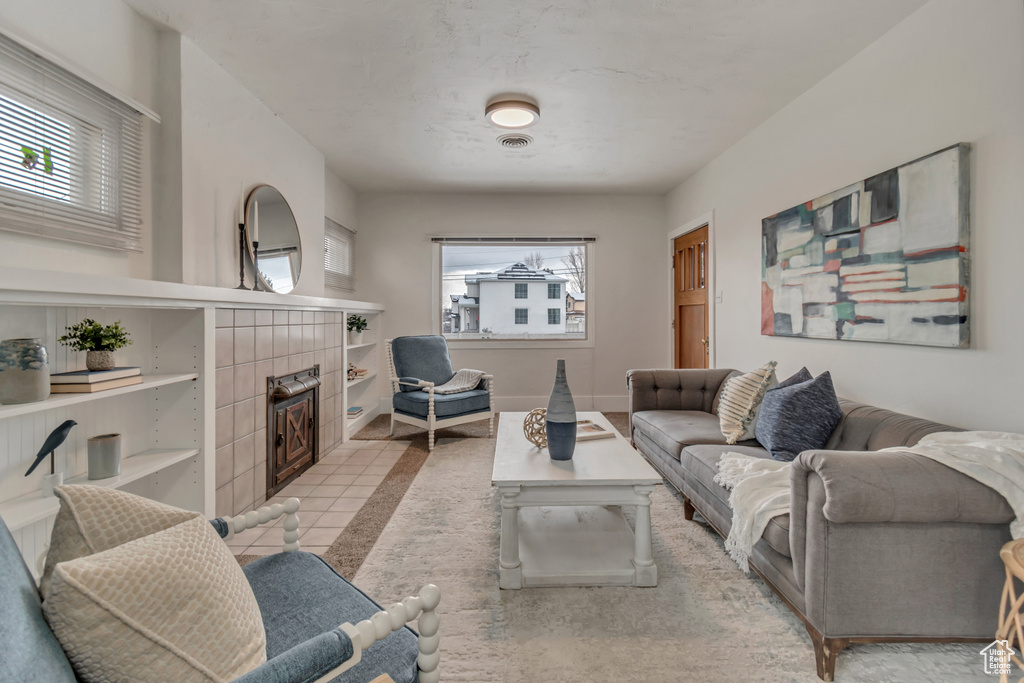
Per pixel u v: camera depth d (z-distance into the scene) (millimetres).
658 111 3094
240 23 2156
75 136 1785
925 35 1997
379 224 5098
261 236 2838
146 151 2137
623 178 4578
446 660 1432
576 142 3627
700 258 4414
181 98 2213
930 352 1969
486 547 2133
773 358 3119
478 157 3971
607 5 2045
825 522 1353
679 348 4914
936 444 1475
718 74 2615
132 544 735
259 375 2629
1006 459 1332
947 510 1298
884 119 2217
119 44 1985
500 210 5145
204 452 2150
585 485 1852
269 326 2740
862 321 2291
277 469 2822
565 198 5164
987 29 1733
